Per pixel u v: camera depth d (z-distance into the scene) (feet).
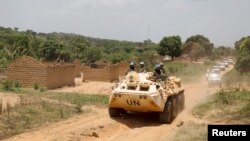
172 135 42.70
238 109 60.39
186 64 231.30
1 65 138.41
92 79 146.72
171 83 56.39
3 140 39.09
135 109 50.42
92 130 44.21
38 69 110.73
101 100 73.05
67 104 64.13
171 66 186.70
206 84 134.72
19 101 63.46
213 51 389.60
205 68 215.72
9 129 43.16
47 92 87.66
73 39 290.15
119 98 49.44
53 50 199.62
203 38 372.99
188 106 70.44
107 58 217.97
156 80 52.29
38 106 57.52
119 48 307.99
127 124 49.57
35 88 102.22
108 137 42.45
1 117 47.75
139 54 224.12
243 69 171.73
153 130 46.50
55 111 55.52
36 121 48.16
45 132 42.73
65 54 200.95
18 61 112.06
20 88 94.73
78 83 135.54
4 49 174.91
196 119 54.19
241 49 180.96
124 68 166.61
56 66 115.65
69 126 46.50
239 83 119.75
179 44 280.51
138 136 43.37
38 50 201.05
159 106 48.57
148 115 55.83
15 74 112.47
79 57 227.81
